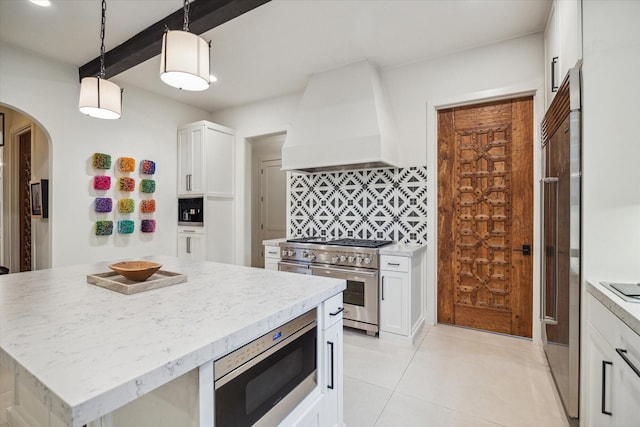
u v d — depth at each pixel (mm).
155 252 4160
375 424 1788
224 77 3654
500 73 2900
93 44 2963
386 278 2891
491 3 2363
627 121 1573
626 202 1575
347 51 3066
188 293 1345
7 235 4570
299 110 3535
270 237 5582
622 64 1576
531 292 2891
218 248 4301
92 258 3559
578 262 1651
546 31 2609
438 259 3297
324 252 3189
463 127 3172
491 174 3049
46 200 3537
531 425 1773
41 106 3178
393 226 3445
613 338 1317
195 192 4215
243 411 990
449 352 2656
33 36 2834
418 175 3295
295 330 1237
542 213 2285
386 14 2498
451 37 2832
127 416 989
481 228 3102
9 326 963
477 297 3127
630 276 1571
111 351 797
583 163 1620
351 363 2477
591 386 1558
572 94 1633
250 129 4480
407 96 3336
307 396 1310
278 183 5484
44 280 1571
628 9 1570
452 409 1917
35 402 1351
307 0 2328
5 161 4578
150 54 2822
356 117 3131
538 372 2330
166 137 4289
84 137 3496
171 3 2389
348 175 3734
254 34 2771
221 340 887
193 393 849
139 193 3996
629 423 1192
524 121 2910
